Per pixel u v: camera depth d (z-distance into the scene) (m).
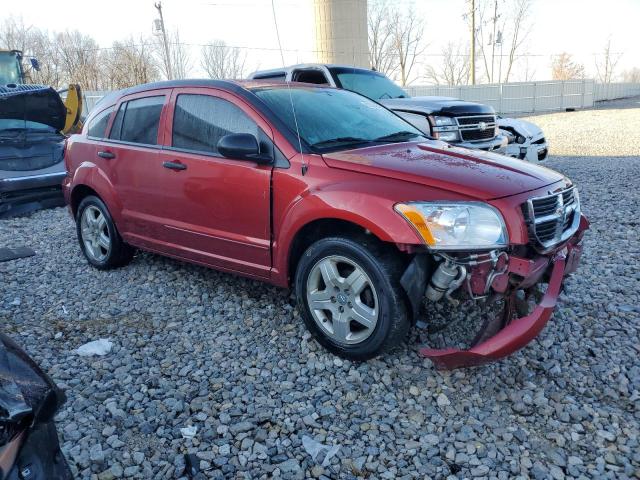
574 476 2.63
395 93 9.41
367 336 3.46
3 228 7.76
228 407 3.23
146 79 36.59
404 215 3.18
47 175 8.69
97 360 3.81
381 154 3.82
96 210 5.52
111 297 4.90
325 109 4.41
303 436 2.95
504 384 3.38
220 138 4.23
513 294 3.35
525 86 37.16
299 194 3.67
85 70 38.97
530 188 3.42
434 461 2.76
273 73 9.70
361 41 22.69
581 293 4.57
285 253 3.81
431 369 3.53
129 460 2.82
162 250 4.86
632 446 2.82
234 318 4.37
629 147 14.55
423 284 3.28
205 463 2.78
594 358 3.62
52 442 2.14
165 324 4.34
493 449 2.83
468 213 3.15
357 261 3.40
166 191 4.61
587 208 7.50
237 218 4.11
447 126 7.92
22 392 1.97
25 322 4.45
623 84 52.81
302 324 4.19
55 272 5.66
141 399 3.34
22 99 8.79
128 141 5.03
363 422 3.06
